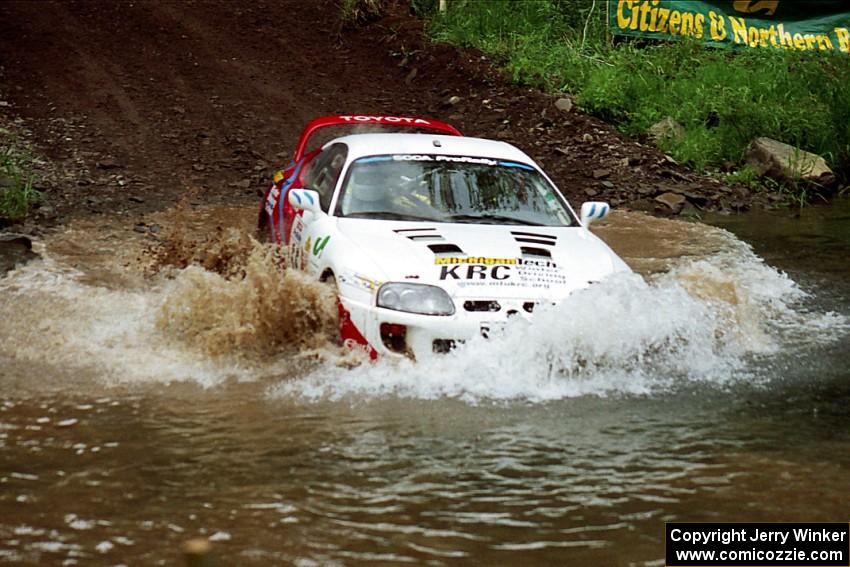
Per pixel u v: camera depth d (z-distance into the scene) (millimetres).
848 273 16625
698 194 21875
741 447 9484
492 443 9406
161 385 10742
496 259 11547
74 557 7215
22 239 15672
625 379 11242
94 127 23891
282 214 14867
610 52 28547
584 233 12898
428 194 12984
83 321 12719
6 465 8727
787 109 25594
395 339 11031
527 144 24266
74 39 29266
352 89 27547
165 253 15641
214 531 7629
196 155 22766
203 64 28297
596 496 8383
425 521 7863
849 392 11078
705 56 28359
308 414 10000
